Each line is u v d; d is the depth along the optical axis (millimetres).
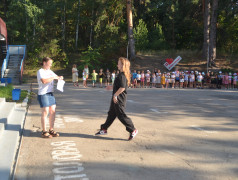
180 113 7566
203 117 6984
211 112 7840
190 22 38938
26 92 12047
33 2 34312
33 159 3664
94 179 3025
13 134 4695
